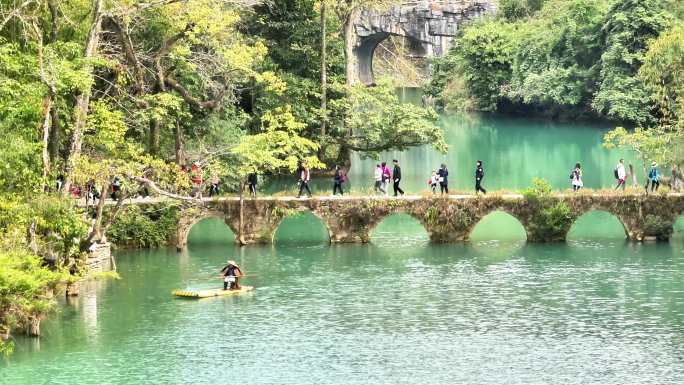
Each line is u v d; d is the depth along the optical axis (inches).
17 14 2449.6
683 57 3799.2
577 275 2824.8
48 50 2481.5
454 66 7731.3
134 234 3216.0
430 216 3248.0
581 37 6387.8
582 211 3253.0
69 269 2464.3
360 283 2765.7
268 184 4242.1
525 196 3243.1
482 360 2145.7
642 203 3250.5
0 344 2092.8
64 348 2233.0
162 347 2237.9
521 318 2427.4
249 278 2832.2
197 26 3203.7
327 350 2217.0
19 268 2144.4
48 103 2433.6
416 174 4677.7
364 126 3998.5
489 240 3358.8
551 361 2135.8
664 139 3459.6
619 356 2164.1
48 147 2630.4
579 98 6294.3
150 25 3221.0
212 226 3725.4
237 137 3555.6
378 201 3253.0
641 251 3132.4
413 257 3083.2
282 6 4234.7
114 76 3159.5
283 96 4035.4
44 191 2406.5
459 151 5546.3
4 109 2351.1
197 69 3467.0
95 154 2827.3
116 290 2709.2
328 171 4352.9
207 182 3309.5
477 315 2455.7
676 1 6008.9
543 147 5565.9
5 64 2405.3
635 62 5856.3
